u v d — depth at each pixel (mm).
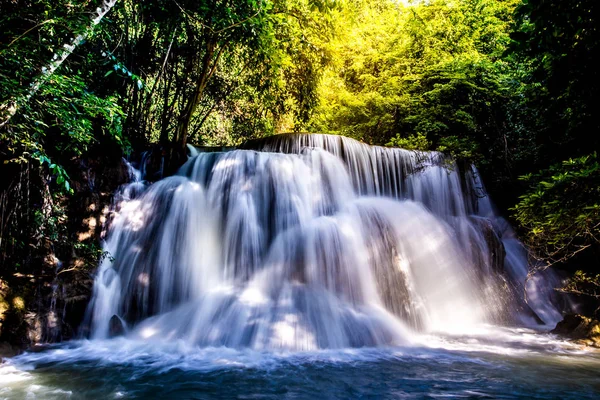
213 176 8648
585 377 4500
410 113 15258
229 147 11172
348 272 7285
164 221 7773
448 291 8211
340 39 13672
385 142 16344
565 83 4391
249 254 7750
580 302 9430
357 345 5914
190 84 12016
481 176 12266
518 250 10719
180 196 8047
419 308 7457
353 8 12898
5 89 4070
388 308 7148
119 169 8359
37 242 6531
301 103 14656
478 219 10375
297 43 12211
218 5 8062
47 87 4660
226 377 4473
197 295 7238
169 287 7211
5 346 5367
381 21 19484
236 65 12664
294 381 4344
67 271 6668
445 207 11188
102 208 7699
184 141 9914
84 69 6789
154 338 6141
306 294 6684
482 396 3896
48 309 6070
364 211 8797
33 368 4816
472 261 9117
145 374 4578
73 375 4539
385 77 17156
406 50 16969
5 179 6105
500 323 8102
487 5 15805
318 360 5152
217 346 5750
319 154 9523
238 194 8273
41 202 6672
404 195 10797
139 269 7180
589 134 5391
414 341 6363
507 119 12219
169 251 7492
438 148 12445
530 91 8703
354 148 10328
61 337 6062
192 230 7852
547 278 10047
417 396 3902
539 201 6152
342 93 17219
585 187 5500
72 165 7410
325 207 9016
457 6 16344
